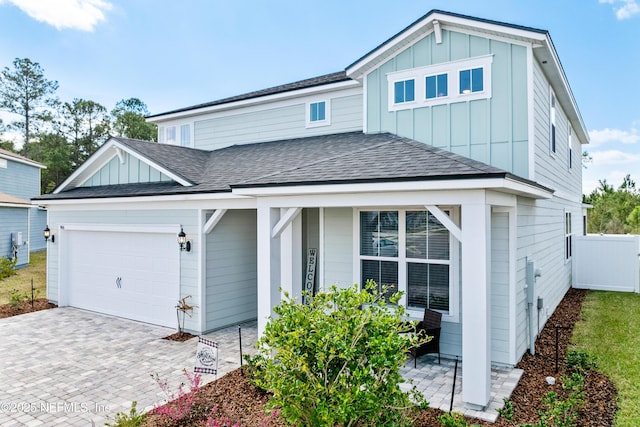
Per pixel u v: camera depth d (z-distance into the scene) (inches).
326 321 173.6
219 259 393.1
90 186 506.6
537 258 366.3
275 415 199.8
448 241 306.3
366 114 394.3
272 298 290.2
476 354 219.3
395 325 177.6
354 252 340.8
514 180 222.8
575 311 456.8
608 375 269.3
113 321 426.3
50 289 508.7
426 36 357.4
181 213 389.4
